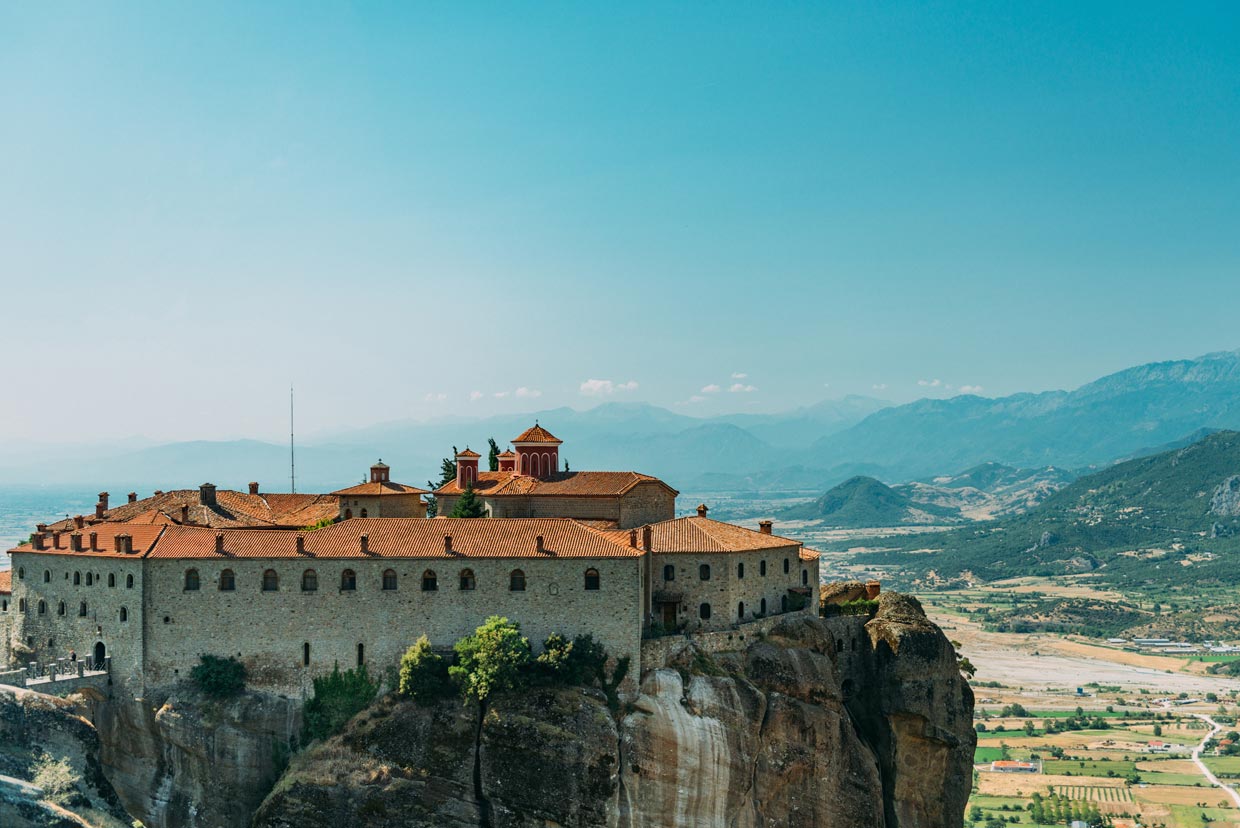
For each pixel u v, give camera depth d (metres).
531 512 157.00
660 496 158.88
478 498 162.25
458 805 123.31
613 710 127.00
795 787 133.38
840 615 154.25
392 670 129.88
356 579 130.62
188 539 135.25
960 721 149.75
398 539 133.12
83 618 136.62
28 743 118.81
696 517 147.88
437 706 126.62
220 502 164.12
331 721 128.88
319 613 130.50
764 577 145.00
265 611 130.88
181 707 129.00
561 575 130.00
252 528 153.25
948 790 148.75
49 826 107.31
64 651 138.00
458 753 124.56
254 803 128.12
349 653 130.25
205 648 131.38
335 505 164.50
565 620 129.75
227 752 127.75
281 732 129.12
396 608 130.25
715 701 128.50
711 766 126.50
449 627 130.12
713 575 137.75
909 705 145.75
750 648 136.88
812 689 136.88
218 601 131.25
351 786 122.44
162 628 131.75
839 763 136.50
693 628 136.75
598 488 155.62
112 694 133.12
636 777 124.62
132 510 161.38
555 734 123.25
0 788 108.06
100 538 139.12
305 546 132.38
